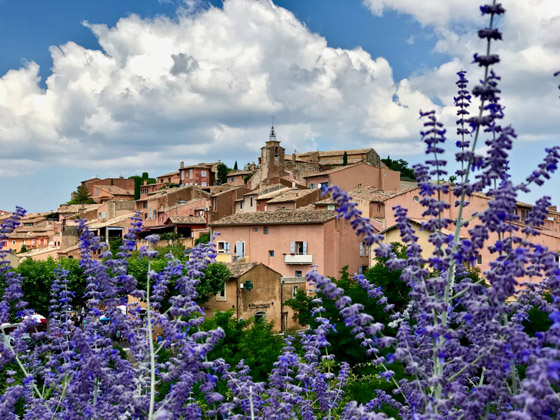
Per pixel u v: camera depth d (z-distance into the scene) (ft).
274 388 27.81
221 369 26.99
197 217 251.39
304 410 29.45
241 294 127.44
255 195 247.70
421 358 23.95
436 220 22.59
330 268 163.53
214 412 25.75
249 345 56.54
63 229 249.96
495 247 21.45
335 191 20.67
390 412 33.14
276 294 135.33
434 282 21.07
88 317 29.68
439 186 22.38
